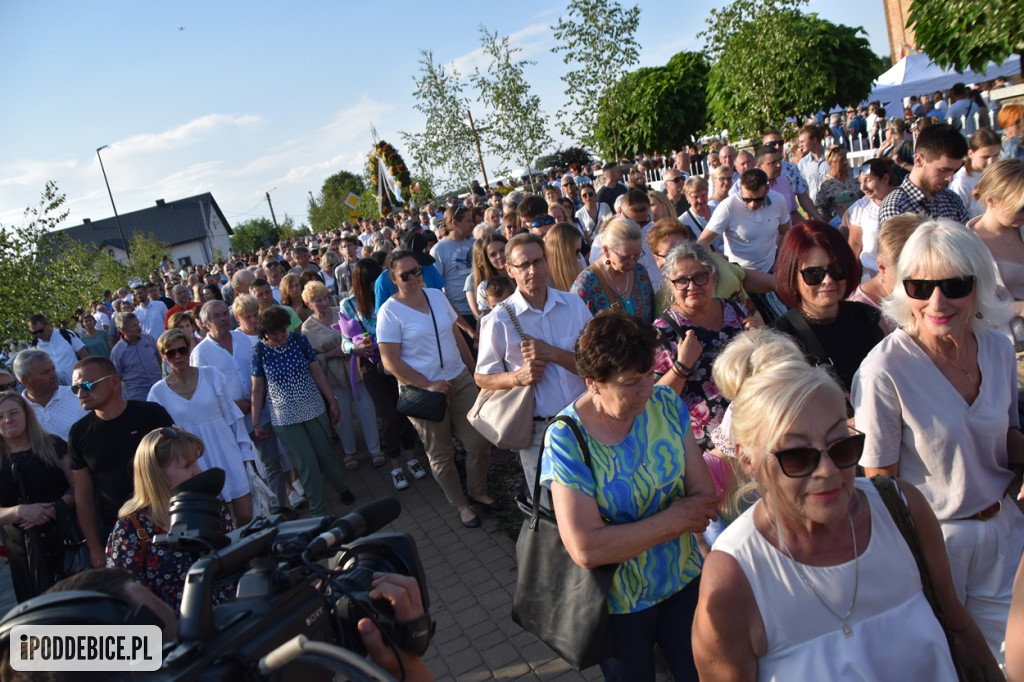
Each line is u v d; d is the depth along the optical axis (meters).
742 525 1.87
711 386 3.45
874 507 1.85
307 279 8.94
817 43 15.70
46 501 4.47
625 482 2.59
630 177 11.97
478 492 5.77
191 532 1.75
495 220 9.57
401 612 1.66
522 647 4.04
